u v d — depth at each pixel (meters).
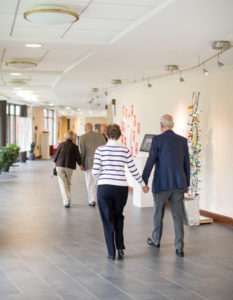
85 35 6.14
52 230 6.30
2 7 4.87
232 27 5.07
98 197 4.77
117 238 4.92
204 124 7.76
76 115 32.47
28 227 6.48
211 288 3.96
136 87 10.80
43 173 15.47
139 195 8.45
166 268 4.55
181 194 5.03
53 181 12.95
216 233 6.34
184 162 5.09
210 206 7.57
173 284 4.05
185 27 5.09
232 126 7.11
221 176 7.32
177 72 8.44
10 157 15.26
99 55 7.14
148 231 6.30
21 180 13.13
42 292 3.80
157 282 4.11
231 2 4.09
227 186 7.18
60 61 8.44
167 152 4.94
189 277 4.27
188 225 6.77
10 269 4.44
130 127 11.23
